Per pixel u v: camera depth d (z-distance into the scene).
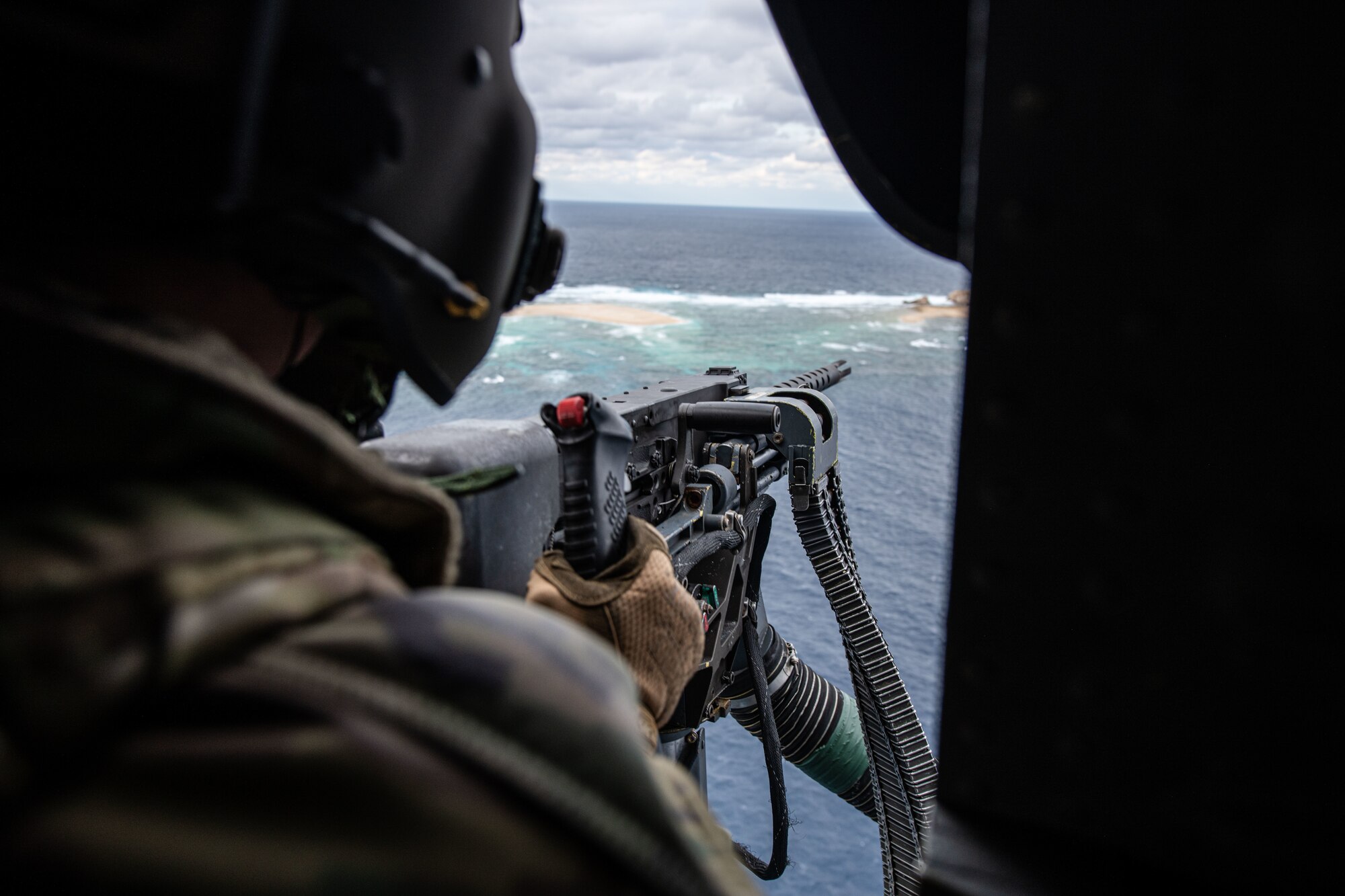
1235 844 0.55
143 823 0.28
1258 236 0.47
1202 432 0.51
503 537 1.40
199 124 0.39
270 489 0.41
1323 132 0.44
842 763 3.50
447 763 0.31
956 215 0.65
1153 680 0.56
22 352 0.32
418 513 0.48
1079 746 0.60
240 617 0.33
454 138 0.55
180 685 0.31
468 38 0.55
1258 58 0.45
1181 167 0.49
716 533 2.57
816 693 3.51
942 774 0.67
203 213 0.41
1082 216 0.52
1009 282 0.56
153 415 0.35
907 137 0.62
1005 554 0.60
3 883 0.27
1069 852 0.61
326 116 0.43
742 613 2.98
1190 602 0.54
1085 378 0.54
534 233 0.69
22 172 0.38
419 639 0.35
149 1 0.36
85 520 0.32
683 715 2.63
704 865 0.36
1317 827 0.52
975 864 0.63
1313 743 0.51
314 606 0.37
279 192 0.43
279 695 0.32
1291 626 0.50
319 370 0.72
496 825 0.30
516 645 0.36
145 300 0.43
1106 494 0.55
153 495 0.35
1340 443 0.47
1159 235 0.50
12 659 0.27
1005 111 0.53
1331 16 0.43
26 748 0.27
